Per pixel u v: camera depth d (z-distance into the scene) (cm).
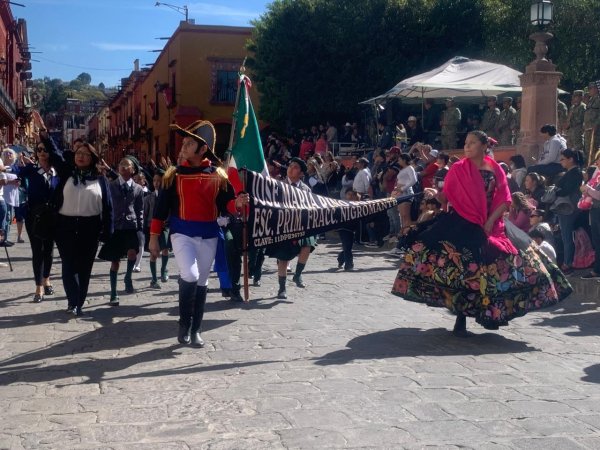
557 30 2578
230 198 668
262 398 508
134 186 957
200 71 3844
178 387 536
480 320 679
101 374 573
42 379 560
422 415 472
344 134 2748
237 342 682
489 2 2730
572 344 677
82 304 819
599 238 929
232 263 884
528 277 680
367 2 2783
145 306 869
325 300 912
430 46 2759
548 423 459
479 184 672
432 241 691
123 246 888
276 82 3016
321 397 509
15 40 4403
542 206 1072
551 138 1226
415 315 815
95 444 425
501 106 2114
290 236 731
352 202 773
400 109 2347
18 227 1683
